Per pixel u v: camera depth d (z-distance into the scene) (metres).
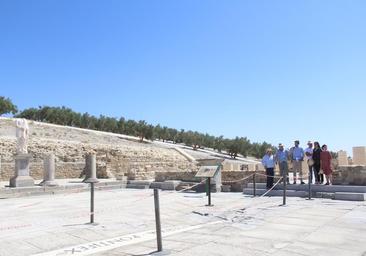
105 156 40.59
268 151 20.06
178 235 10.15
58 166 35.88
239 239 9.41
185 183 25.36
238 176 23.09
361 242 8.94
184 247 8.75
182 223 12.20
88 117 79.69
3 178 32.19
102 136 61.91
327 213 12.93
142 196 21.86
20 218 13.65
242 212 13.78
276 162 20.41
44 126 58.00
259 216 12.77
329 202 15.83
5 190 22.53
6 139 39.25
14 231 11.05
